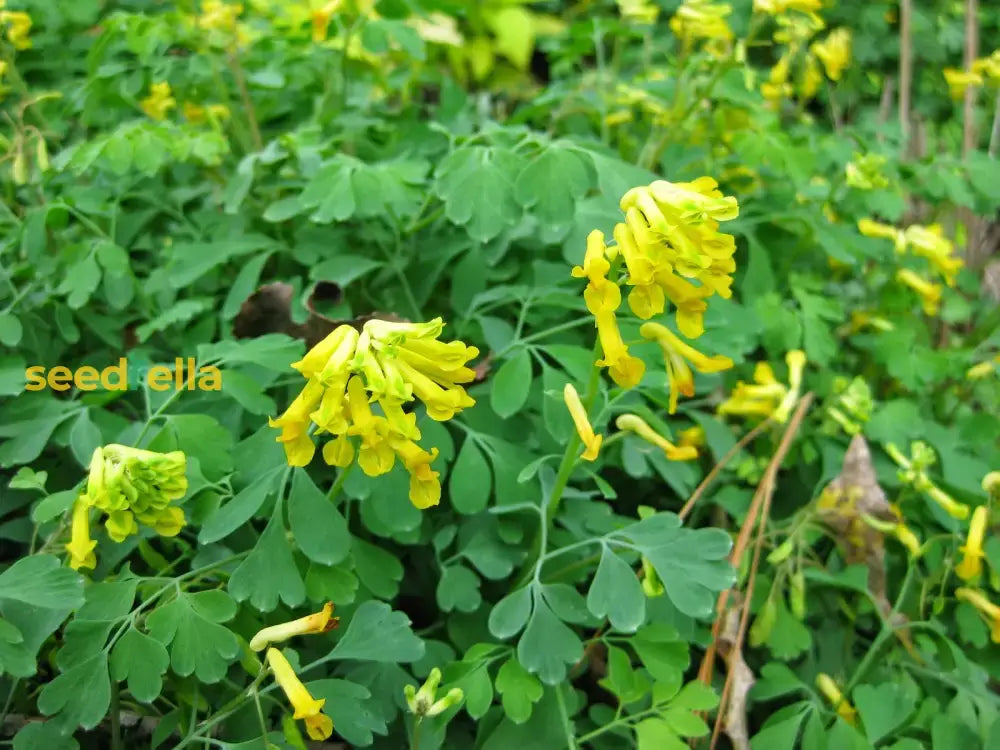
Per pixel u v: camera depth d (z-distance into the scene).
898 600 0.28
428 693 0.22
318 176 0.30
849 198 0.35
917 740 0.26
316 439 0.27
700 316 0.22
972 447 0.32
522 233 0.31
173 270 0.30
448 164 0.29
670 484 0.28
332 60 0.37
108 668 0.23
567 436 0.27
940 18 0.48
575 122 0.40
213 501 0.25
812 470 0.32
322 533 0.24
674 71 0.40
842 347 0.36
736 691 0.26
